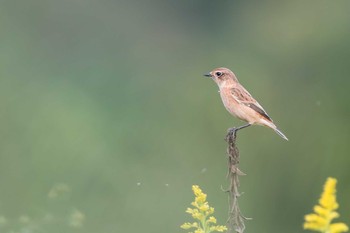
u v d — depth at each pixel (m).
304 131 19.91
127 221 15.24
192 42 24.80
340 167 18.83
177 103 20.88
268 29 23.64
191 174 17.84
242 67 22.97
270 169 19.12
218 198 16.75
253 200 18.70
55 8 22.27
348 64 21.12
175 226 15.52
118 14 23.61
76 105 19.41
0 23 21.34
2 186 15.72
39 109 18.70
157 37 24.33
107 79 21.44
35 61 21.19
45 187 15.87
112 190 16.27
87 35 22.64
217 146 19.59
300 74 21.73
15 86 19.81
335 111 20.09
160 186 16.77
